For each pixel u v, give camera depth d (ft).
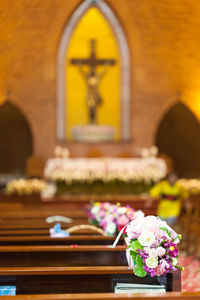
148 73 58.49
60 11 57.06
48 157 57.36
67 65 59.06
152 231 11.02
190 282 22.17
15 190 42.45
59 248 14.76
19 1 56.65
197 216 33.42
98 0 57.47
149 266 10.68
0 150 68.03
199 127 66.23
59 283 12.23
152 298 8.67
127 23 57.88
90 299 8.52
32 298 8.48
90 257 15.26
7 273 11.76
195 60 58.34
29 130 68.64
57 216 27.53
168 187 33.27
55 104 57.82
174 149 67.97
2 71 57.41
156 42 58.23
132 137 58.23
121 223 18.43
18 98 57.62
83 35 59.06
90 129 57.21
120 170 42.11
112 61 58.49
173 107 66.08
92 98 58.29
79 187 42.98
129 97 58.90
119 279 12.16
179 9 57.62
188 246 31.42
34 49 57.57
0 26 56.90
